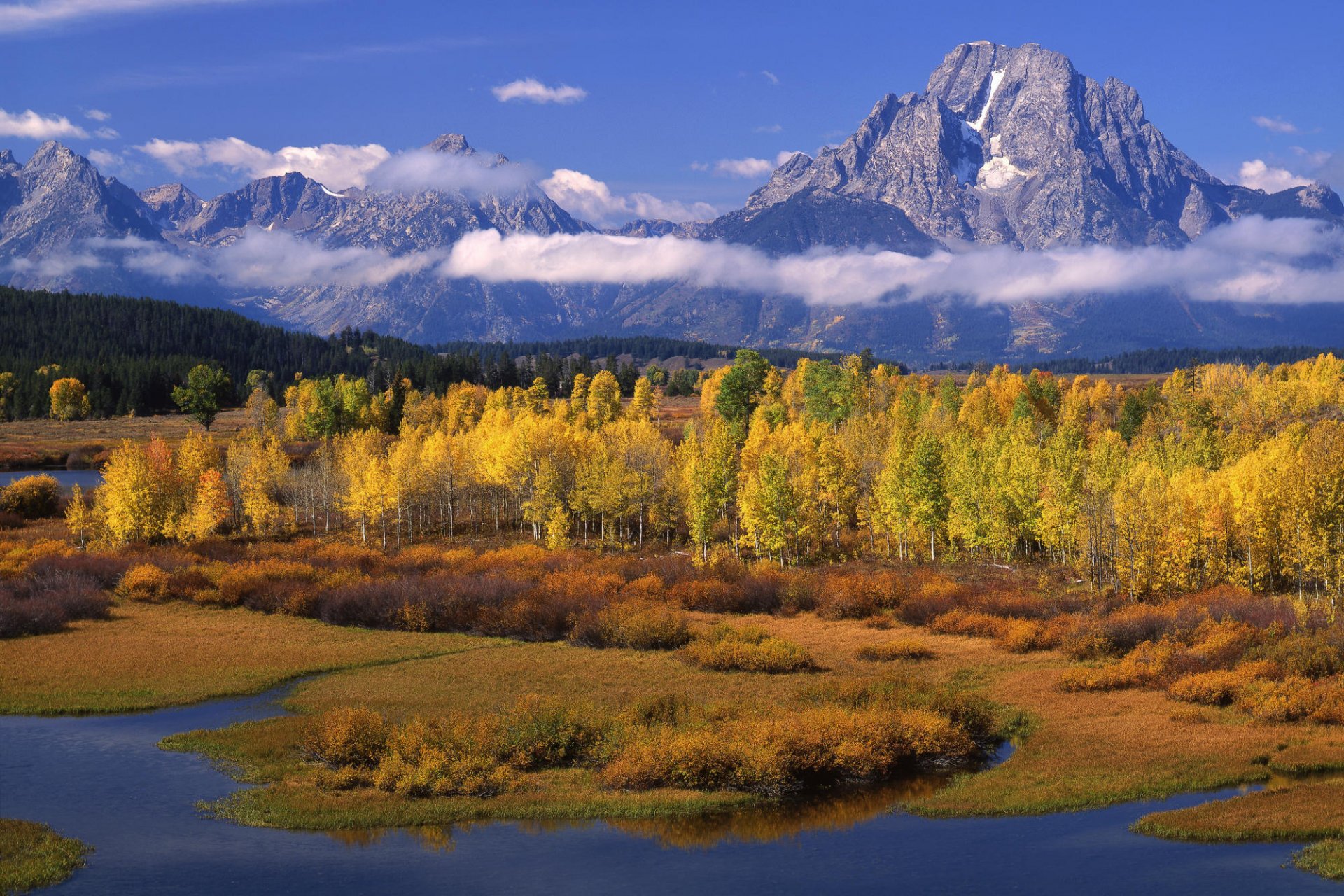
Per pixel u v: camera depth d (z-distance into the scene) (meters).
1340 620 56.75
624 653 61.97
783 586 80.12
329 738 40.88
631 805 36.91
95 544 100.38
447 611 70.56
